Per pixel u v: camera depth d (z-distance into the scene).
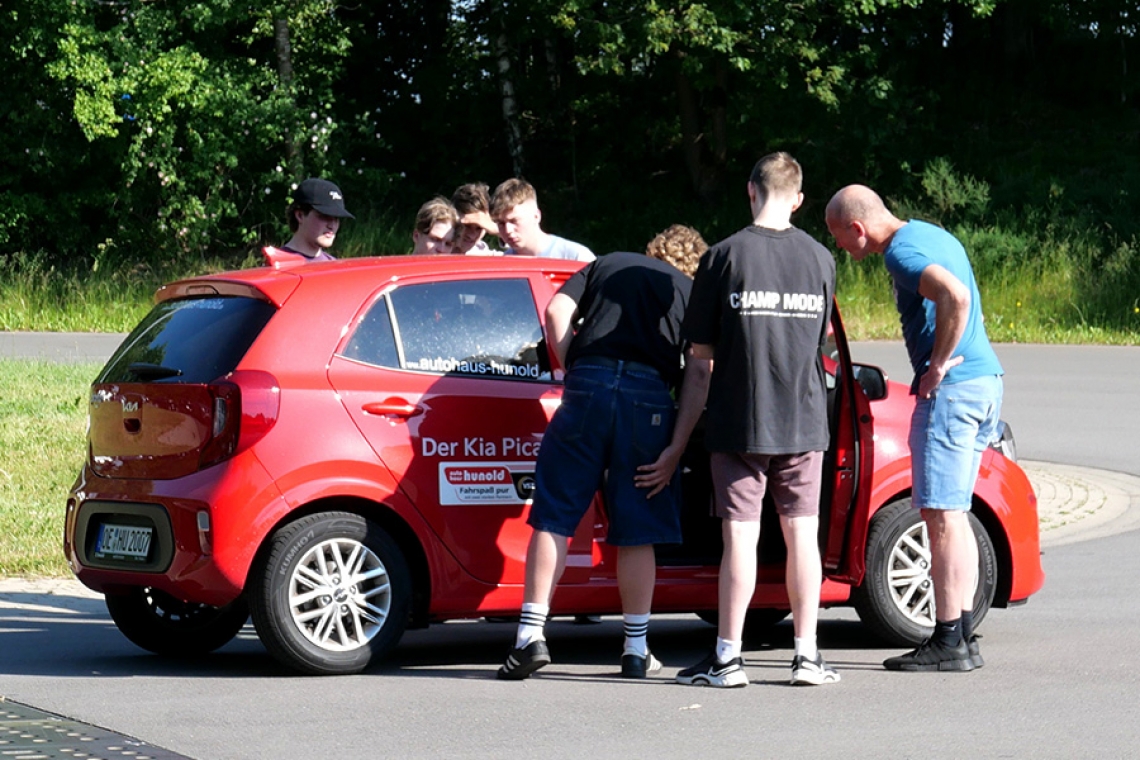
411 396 9.34
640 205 47.44
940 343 9.05
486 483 9.45
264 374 9.09
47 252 43.22
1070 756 7.25
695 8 40.53
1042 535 15.55
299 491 9.00
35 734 7.76
